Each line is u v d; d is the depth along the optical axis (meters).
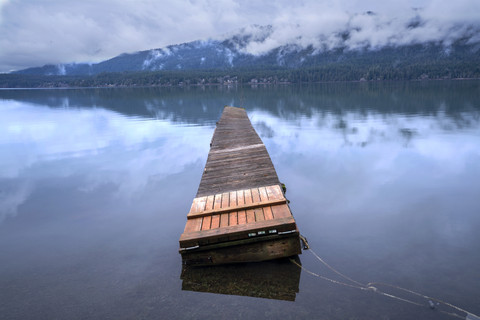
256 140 14.97
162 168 13.07
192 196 9.64
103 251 6.47
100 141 19.77
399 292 4.65
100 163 14.30
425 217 7.09
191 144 17.92
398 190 8.87
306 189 9.41
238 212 6.49
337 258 5.66
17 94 114.19
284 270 5.42
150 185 10.88
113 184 11.17
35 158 15.84
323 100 45.94
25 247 6.80
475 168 10.51
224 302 4.68
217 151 13.34
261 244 5.65
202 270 5.61
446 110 27.00
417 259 5.46
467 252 5.60
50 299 4.98
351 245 6.08
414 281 4.88
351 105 36.28
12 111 44.34
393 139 15.99
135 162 14.24
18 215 8.67
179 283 5.25
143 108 42.62
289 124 23.55
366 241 6.18
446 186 8.95
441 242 5.99
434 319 4.09
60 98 77.81
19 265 6.06
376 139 16.25
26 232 7.57
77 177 12.24
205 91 101.00
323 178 10.36
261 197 7.05
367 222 7.01
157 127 25.03
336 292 4.75
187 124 26.36
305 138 17.78
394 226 6.75
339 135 18.05
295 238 5.63
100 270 5.75
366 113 28.11
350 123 22.53
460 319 4.07
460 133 16.55
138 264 5.91
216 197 7.44
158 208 8.77
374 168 11.14
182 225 7.60
